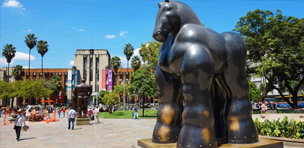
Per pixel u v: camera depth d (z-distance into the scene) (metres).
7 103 54.19
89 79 55.78
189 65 3.18
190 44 3.29
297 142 5.80
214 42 3.45
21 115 9.55
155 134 3.87
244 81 3.71
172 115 3.84
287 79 21.39
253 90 37.12
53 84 52.56
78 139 9.19
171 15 3.58
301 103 29.88
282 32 18.77
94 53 56.84
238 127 3.58
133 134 10.41
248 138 3.55
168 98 3.89
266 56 18.73
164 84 3.91
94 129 12.76
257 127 7.16
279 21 19.47
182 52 3.32
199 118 3.13
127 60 54.72
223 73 3.65
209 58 3.22
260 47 19.17
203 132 3.11
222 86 3.79
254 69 20.12
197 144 3.05
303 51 18.05
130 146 7.50
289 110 18.41
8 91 40.12
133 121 18.02
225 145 3.46
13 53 49.75
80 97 15.76
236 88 3.67
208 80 3.20
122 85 44.38
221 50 3.50
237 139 3.54
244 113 3.63
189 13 3.75
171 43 3.76
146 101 54.78
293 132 6.32
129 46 54.50
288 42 19.30
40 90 41.72
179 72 3.48
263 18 19.47
